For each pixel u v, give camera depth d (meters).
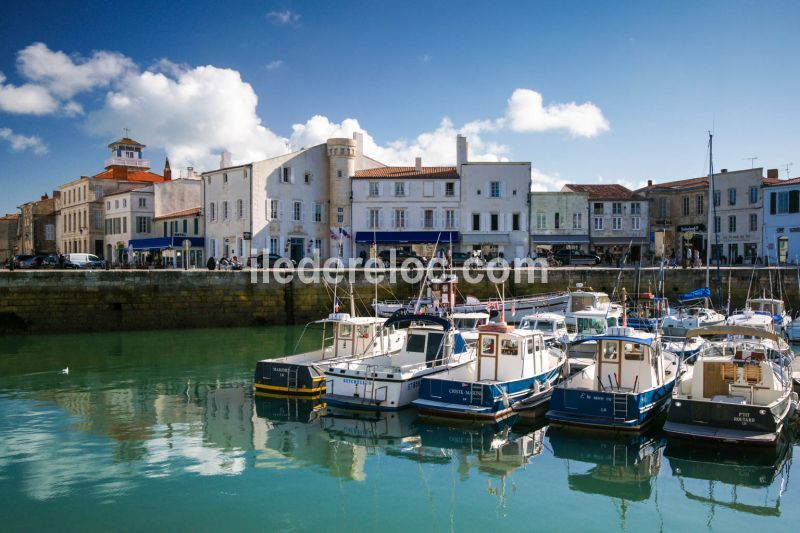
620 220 57.00
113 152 74.69
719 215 55.56
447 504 11.66
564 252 47.97
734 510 11.48
